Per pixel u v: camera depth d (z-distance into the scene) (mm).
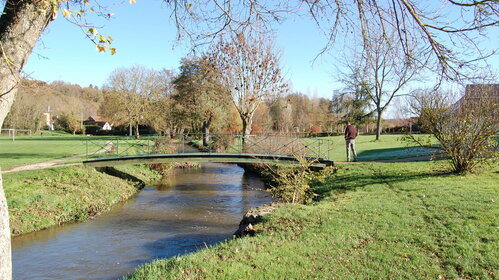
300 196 11297
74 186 14766
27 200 12102
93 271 7598
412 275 5051
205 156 17906
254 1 4656
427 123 12617
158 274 5422
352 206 9148
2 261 2773
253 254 6098
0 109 2664
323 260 5734
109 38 3309
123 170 20078
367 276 5086
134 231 10750
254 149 21547
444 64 4234
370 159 18391
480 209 7734
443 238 6352
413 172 13312
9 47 2719
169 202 15219
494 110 11320
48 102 64438
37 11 2842
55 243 9586
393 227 7172
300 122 45406
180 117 39844
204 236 10172
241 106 24625
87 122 86750
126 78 45188
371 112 39031
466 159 11914
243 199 15727
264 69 23516
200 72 32562
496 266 5133
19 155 22938
